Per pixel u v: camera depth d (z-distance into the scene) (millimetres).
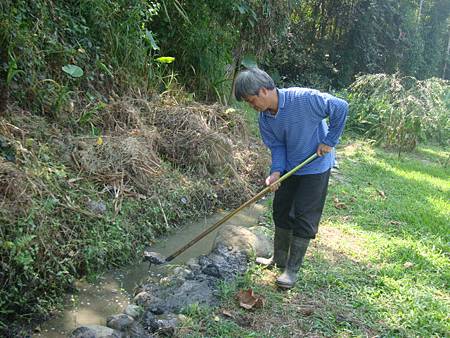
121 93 5859
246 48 8492
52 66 5129
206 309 3223
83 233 3754
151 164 5031
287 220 3670
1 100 4184
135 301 3316
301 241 3516
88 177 4383
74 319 3146
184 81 7457
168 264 3939
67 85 5086
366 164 7789
